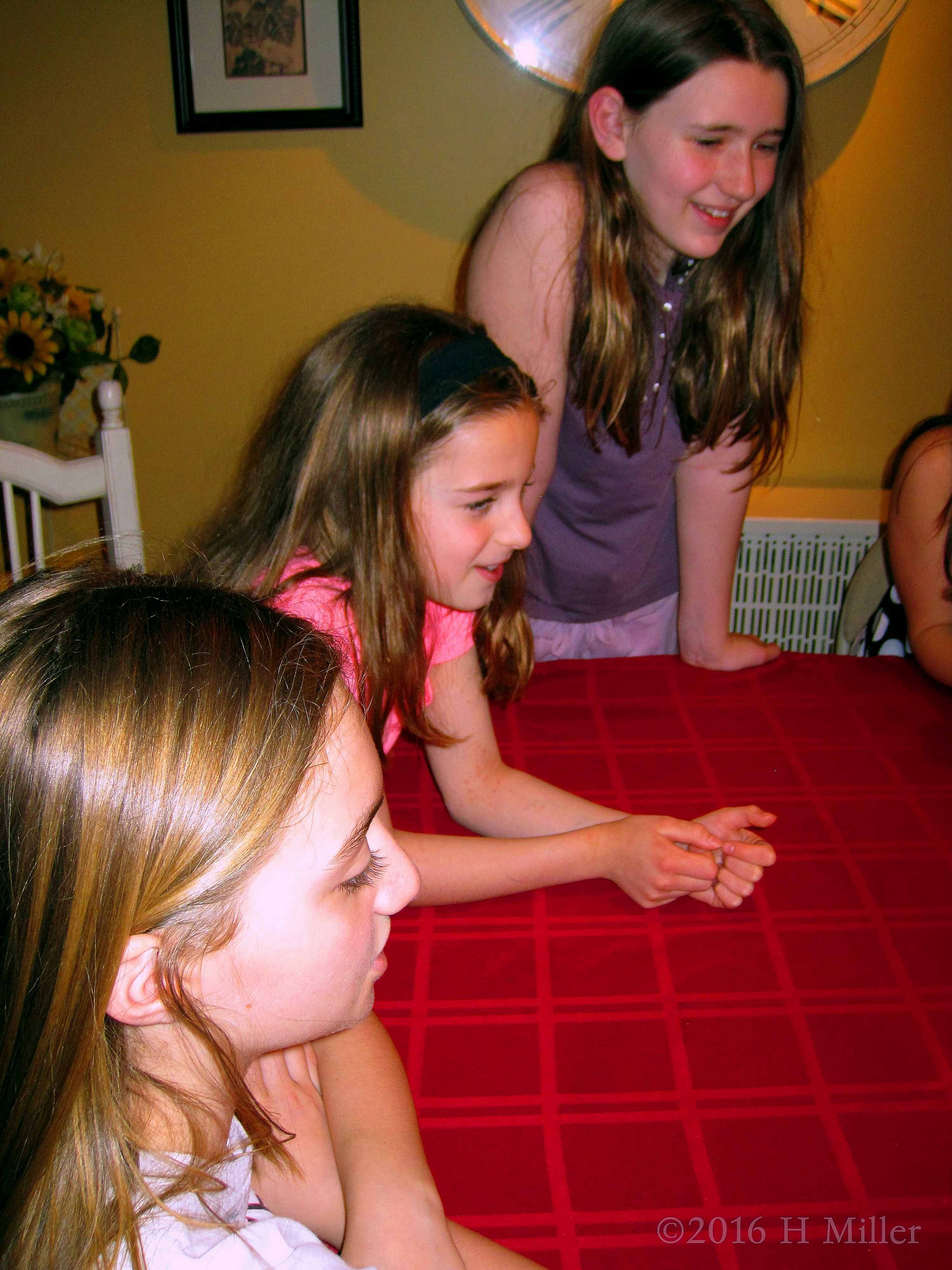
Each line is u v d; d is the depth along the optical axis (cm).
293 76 188
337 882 46
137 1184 44
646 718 118
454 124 192
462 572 89
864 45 179
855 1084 71
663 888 87
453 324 88
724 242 122
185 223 201
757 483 214
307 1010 47
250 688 43
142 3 185
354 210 199
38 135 195
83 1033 41
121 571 51
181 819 41
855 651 174
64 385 170
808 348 206
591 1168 65
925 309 202
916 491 140
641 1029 76
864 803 102
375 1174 62
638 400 124
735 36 103
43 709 41
